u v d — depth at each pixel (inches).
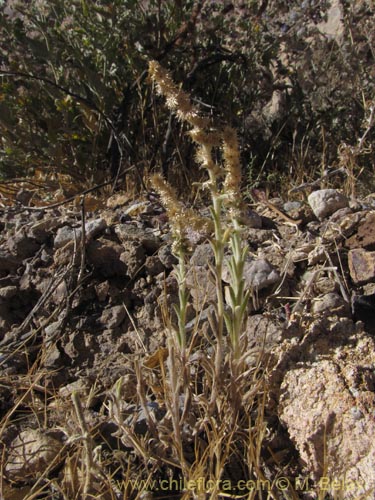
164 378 84.6
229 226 85.9
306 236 113.2
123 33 180.2
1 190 157.8
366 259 104.6
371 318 97.2
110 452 85.2
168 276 106.7
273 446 85.2
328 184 154.3
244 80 192.5
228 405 82.6
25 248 115.2
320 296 100.6
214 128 76.4
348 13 202.4
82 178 175.8
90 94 181.0
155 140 175.0
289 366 89.1
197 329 91.5
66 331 103.2
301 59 201.6
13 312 109.3
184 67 189.8
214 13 207.5
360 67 195.0
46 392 95.6
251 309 100.2
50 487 82.4
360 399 81.7
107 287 107.1
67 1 183.0
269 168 184.9
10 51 182.7
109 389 95.0
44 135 180.5
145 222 118.9
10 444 87.5
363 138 157.5
